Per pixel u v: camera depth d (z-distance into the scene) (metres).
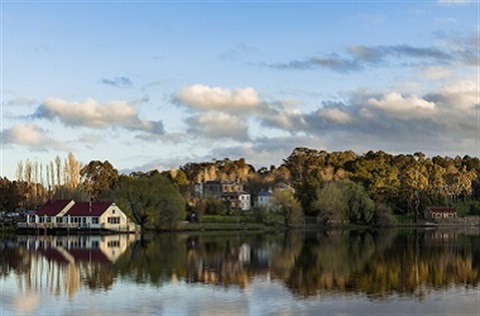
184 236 129.00
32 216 146.12
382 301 48.66
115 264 72.69
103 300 49.00
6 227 144.25
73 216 139.00
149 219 142.75
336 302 48.25
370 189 199.50
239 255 84.38
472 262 75.44
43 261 75.56
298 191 183.75
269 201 167.88
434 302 48.19
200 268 69.12
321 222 168.88
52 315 43.88
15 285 56.09
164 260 77.25
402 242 112.19
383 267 70.25
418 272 65.62
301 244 106.12
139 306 46.88
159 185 142.88
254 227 157.38
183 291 53.06
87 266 70.50
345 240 117.75
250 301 48.72
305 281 59.00
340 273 64.88
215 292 52.62
